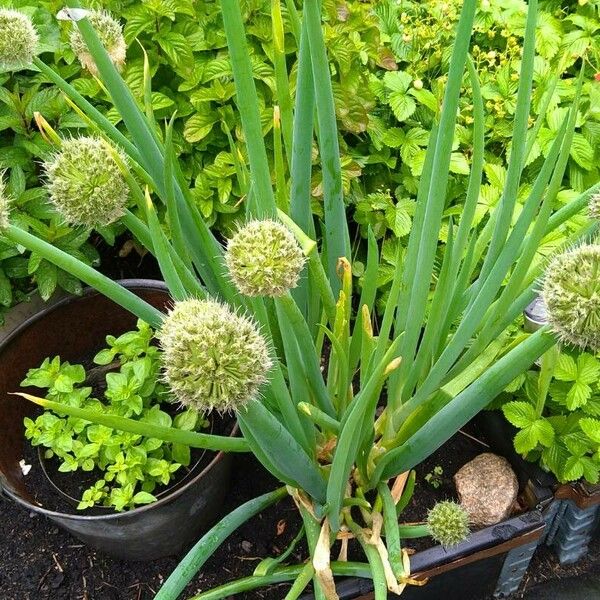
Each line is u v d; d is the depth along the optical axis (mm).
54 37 754
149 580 691
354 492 636
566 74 992
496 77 911
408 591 640
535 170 874
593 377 632
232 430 663
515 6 978
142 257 915
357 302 875
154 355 678
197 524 674
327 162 516
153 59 809
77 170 427
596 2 1012
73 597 689
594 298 345
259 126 387
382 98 908
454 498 691
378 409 727
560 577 748
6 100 737
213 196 833
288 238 364
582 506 647
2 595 699
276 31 445
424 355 540
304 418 534
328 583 495
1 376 678
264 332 448
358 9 856
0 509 767
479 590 708
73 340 759
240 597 657
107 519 571
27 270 775
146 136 472
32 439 687
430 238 474
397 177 916
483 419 738
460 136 875
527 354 422
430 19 977
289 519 699
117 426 425
